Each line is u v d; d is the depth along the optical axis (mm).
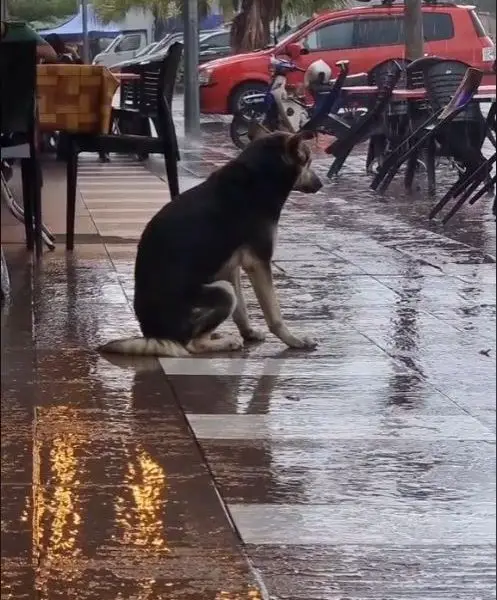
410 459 4309
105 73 8508
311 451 4379
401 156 13305
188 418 4738
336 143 15000
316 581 3354
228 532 3666
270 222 5746
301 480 4090
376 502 3914
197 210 5672
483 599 3262
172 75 8648
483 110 17703
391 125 14398
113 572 3371
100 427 4613
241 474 4129
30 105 7723
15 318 6453
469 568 3453
